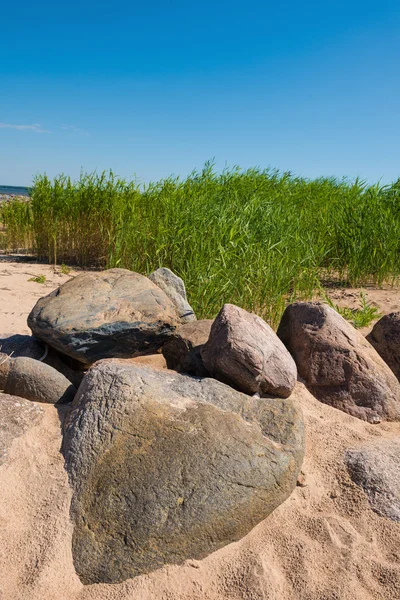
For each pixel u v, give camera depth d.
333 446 3.32
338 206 9.15
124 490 2.56
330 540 2.61
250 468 2.72
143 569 2.35
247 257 5.97
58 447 2.92
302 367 4.16
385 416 3.84
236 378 3.46
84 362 3.87
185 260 6.57
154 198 8.33
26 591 2.21
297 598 2.33
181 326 4.18
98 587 2.29
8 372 3.46
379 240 7.71
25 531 2.46
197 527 2.47
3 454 2.82
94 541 2.42
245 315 3.74
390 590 2.38
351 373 3.98
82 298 3.97
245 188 9.12
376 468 3.06
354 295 7.20
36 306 3.97
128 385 3.03
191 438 2.79
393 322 4.62
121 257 7.48
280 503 2.79
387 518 2.77
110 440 2.79
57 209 9.29
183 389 3.22
